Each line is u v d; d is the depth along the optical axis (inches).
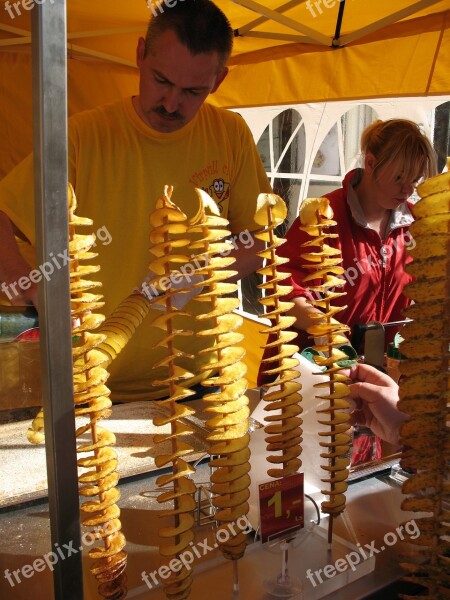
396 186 71.2
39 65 18.0
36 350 41.9
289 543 29.6
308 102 102.5
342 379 29.4
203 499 34.0
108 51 113.2
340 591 27.8
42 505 34.1
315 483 33.9
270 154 137.2
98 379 24.2
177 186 58.1
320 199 28.1
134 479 36.7
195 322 56.6
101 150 55.4
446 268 23.0
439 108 97.2
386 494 36.1
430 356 24.1
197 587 27.4
